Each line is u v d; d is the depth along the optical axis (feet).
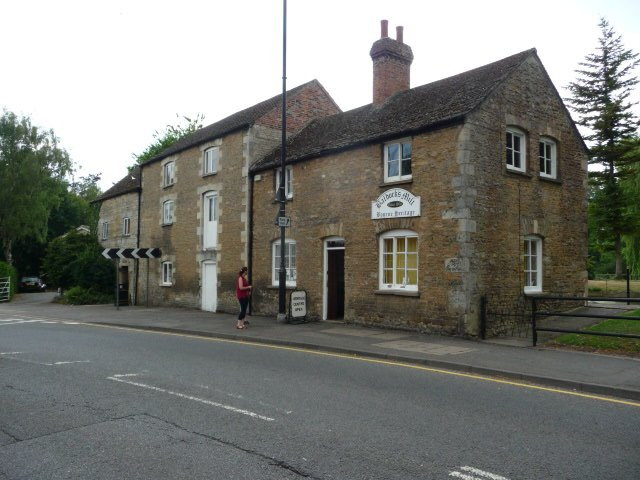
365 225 48.80
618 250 107.14
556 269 49.83
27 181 129.18
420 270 43.93
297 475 14.64
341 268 54.24
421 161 44.45
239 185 65.16
